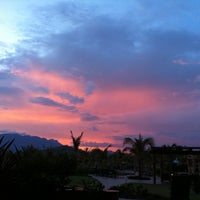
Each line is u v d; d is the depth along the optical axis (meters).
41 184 6.46
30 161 6.46
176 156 36.34
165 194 16.75
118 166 56.97
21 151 6.79
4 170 5.95
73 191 6.95
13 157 6.36
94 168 41.50
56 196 6.71
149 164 45.09
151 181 30.80
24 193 6.11
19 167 6.34
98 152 51.44
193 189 17.58
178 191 10.86
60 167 6.84
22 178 6.32
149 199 15.74
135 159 42.31
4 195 5.88
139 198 16.03
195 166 32.53
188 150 30.44
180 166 30.39
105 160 51.69
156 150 30.31
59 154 7.11
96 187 7.52
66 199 6.83
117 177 35.84
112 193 7.30
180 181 10.90
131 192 17.02
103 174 37.47
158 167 42.34
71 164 6.97
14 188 6.02
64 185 7.14
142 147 38.91
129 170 56.34
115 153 59.22
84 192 7.08
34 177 6.46
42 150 7.11
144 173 44.09
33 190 6.28
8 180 5.93
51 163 6.72
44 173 6.68
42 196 6.44
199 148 30.44
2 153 5.97
